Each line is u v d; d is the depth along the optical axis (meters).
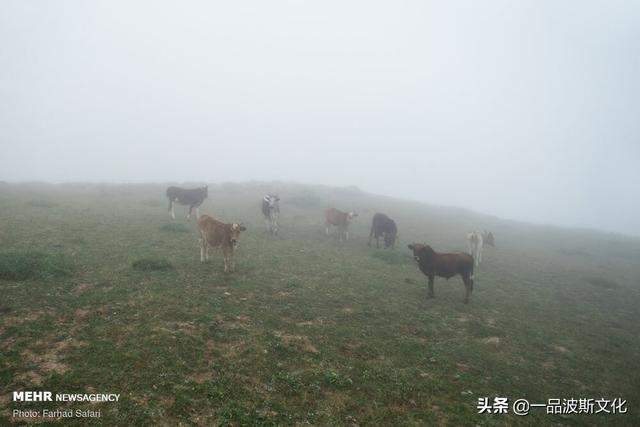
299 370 9.27
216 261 17.16
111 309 10.91
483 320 14.69
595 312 17.95
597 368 12.07
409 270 20.34
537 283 21.89
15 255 13.34
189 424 6.95
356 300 14.75
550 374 11.26
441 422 8.15
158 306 11.43
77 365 8.16
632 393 10.82
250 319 11.61
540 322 15.47
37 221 21.08
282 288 14.78
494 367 11.12
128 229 21.36
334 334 11.54
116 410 6.96
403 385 9.30
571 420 9.14
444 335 12.78
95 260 15.10
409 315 14.02
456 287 18.67
